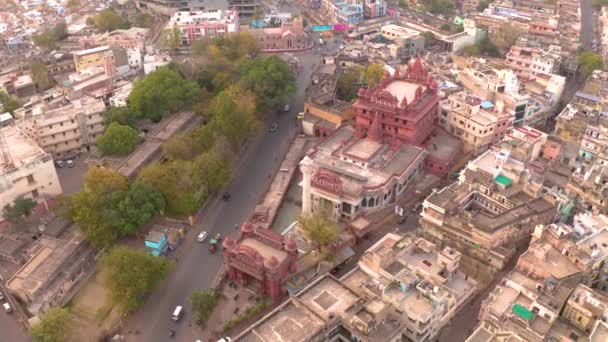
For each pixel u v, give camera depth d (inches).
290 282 4896.7
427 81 7111.2
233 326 4697.3
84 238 5442.9
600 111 7421.3
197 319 4741.6
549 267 4699.8
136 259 4726.9
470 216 5196.9
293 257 4877.0
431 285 4493.1
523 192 5654.5
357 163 6136.8
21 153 6190.9
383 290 4431.6
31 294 4788.4
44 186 6141.7
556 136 7062.0
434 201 5472.4
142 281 4655.5
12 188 5846.5
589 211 5674.2
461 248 5295.3
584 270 4672.7
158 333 4675.2
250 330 3956.7
